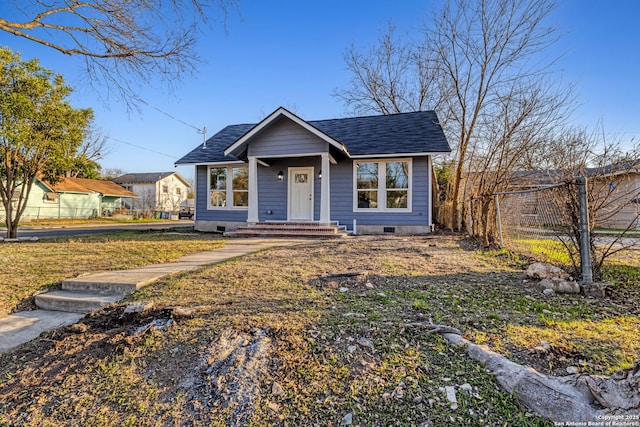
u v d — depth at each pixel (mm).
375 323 2988
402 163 11602
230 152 11266
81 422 2094
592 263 4332
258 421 1975
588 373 2098
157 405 2168
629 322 2971
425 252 6785
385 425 1874
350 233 11609
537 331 2770
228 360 2502
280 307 3459
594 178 4391
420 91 18672
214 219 13664
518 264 5484
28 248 8023
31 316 4078
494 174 7938
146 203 39906
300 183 12641
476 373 2229
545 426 1788
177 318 3266
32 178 10625
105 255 6969
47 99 9906
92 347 2924
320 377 2277
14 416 2186
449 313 3248
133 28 6070
